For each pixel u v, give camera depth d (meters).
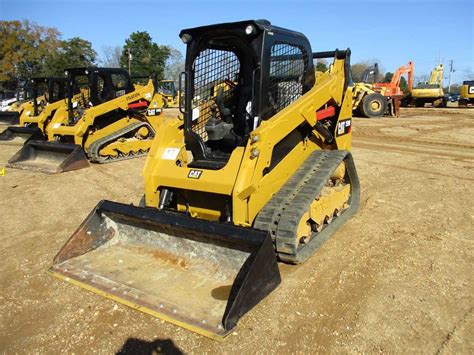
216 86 5.00
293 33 5.05
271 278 3.87
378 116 22.22
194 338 3.44
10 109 24.45
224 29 4.55
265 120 4.64
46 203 7.30
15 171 9.99
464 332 3.44
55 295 4.14
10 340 3.52
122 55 57.22
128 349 3.35
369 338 3.39
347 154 5.82
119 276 4.19
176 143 5.13
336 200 5.77
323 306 3.86
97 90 11.34
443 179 8.56
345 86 5.90
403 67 23.39
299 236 4.63
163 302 3.73
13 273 4.64
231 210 4.47
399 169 9.59
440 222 5.98
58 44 47.78
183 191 5.00
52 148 10.45
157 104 12.53
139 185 8.48
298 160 5.41
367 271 4.50
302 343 3.36
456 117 22.34
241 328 3.55
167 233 4.42
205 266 4.18
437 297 3.97
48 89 14.87
